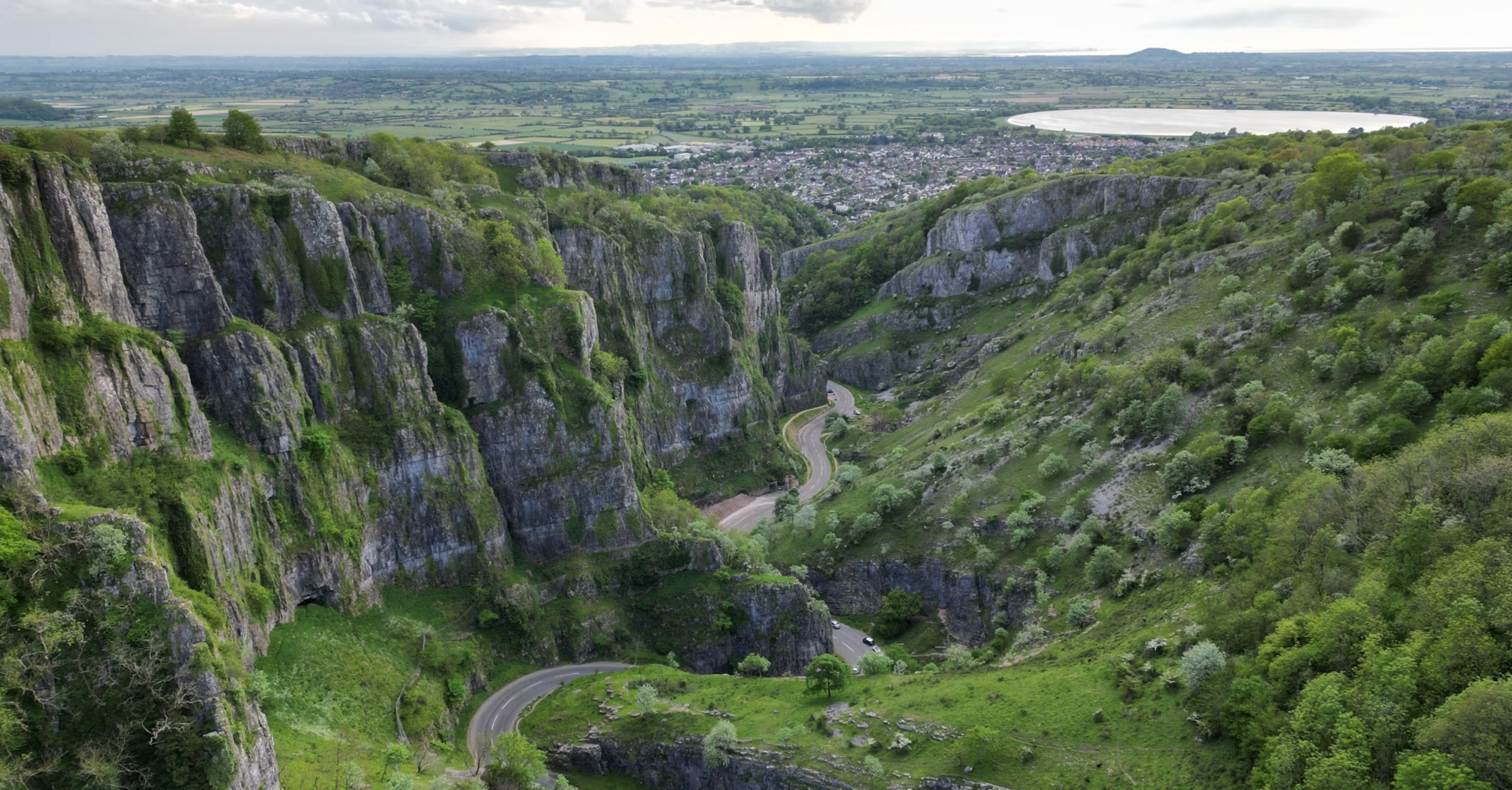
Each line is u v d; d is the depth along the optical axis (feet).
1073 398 545.03
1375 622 256.11
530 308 476.13
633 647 452.76
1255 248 548.31
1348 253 471.62
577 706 390.01
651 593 474.90
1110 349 566.36
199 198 370.12
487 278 473.67
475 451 433.89
